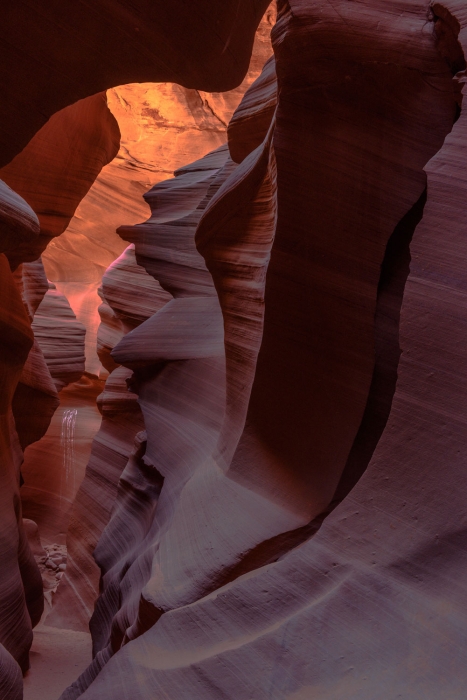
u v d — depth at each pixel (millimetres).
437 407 2314
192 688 2318
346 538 2465
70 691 4852
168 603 3271
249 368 4191
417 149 3098
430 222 2482
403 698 1854
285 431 3719
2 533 5844
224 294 4695
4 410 6641
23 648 6078
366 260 3289
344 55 2992
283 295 3502
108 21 4375
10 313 6320
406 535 2275
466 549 2102
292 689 2107
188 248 7320
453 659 1882
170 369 6387
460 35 2680
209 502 3951
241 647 2338
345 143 3188
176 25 4473
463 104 2582
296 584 2504
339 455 3438
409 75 2994
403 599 2146
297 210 3324
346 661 2094
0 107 4746
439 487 2242
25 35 4398
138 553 5418
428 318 2400
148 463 6000
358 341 3373
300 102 3178
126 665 2629
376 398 3369
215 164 8148
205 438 5391
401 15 3004
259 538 3354
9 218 4328
